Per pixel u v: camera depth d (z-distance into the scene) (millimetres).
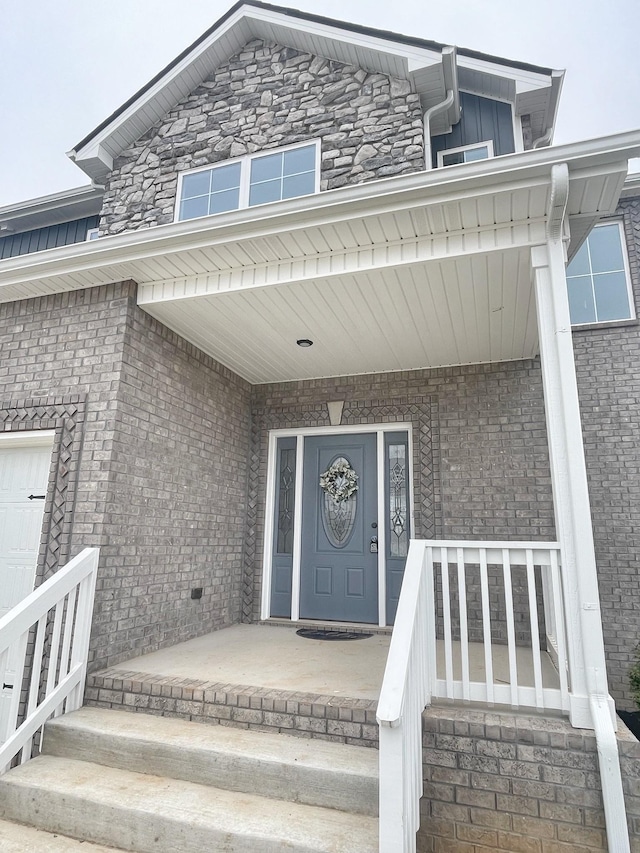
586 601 2617
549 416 2955
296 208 3213
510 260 3377
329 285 3734
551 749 2465
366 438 5734
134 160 5918
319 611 5535
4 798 2688
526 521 4859
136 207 5738
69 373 4098
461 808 2516
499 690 2711
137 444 4090
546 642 4266
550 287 3080
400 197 3061
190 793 2604
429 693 2811
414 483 5320
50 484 3900
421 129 4934
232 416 5648
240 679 3375
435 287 3754
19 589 4070
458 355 5121
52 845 2457
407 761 2109
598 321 5988
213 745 2766
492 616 4793
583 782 2406
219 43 5656
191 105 5844
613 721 2484
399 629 2439
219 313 4246
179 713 3162
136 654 3971
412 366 5469
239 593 5629
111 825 2467
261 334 4680
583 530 2701
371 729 2773
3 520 4258
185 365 4812
